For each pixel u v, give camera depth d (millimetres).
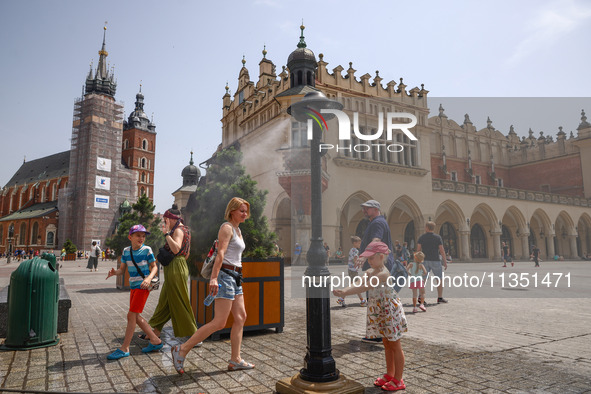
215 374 3564
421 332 5031
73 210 64062
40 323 4551
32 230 67438
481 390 3104
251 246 5176
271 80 24969
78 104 67875
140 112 84250
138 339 4957
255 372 3621
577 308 6504
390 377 3195
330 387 2799
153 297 9336
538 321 5641
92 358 4090
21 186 89125
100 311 7121
